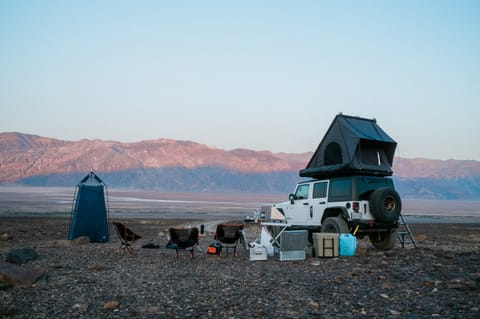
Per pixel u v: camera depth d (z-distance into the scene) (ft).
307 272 36.09
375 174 51.52
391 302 25.84
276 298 26.99
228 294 28.02
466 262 40.81
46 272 32.22
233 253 48.65
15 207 221.25
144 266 39.04
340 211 50.14
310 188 55.67
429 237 84.28
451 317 22.54
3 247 54.39
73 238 61.52
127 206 277.23
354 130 51.70
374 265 39.32
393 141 52.60
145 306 25.02
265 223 47.80
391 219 48.08
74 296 26.99
